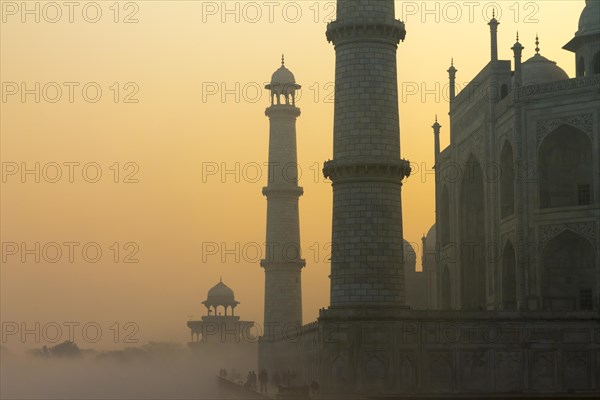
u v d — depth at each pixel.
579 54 130.00
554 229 114.00
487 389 102.31
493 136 125.94
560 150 117.06
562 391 103.44
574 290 114.19
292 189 174.75
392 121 100.38
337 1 102.69
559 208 113.69
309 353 117.88
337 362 98.94
